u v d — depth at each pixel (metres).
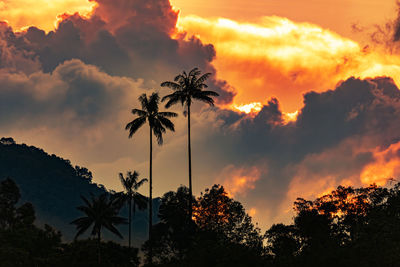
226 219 128.25
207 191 133.25
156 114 124.19
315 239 84.88
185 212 140.75
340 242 84.88
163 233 139.75
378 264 66.75
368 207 118.88
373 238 70.44
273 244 117.56
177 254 134.38
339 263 73.56
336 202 122.12
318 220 115.56
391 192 108.44
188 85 122.50
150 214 124.00
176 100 123.00
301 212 120.94
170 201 145.62
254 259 86.12
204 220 129.75
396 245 66.44
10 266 141.88
